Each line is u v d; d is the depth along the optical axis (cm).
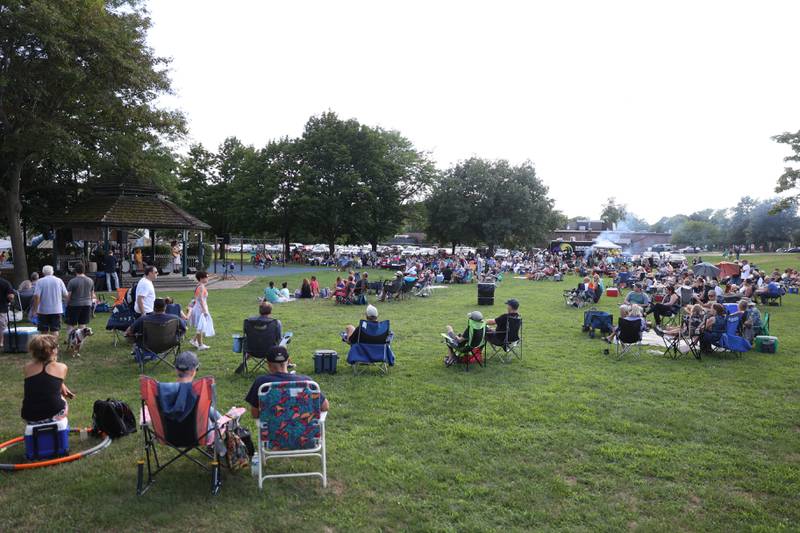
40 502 472
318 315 1688
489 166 5844
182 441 486
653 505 482
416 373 945
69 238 2850
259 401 500
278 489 500
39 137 1819
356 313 1741
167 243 4344
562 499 490
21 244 2092
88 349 1095
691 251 9394
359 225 4959
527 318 1688
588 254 5012
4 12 1612
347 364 1012
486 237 5722
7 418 690
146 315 916
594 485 520
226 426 532
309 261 5103
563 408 751
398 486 511
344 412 721
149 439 520
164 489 496
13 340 1042
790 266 4884
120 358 1019
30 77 1817
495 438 632
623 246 8338
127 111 2147
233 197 5209
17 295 1387
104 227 2434
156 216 2600
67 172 2627
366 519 450
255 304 1941
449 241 6238
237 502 475
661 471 548
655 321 1567
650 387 869
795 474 546
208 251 3634
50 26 1656
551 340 1295
